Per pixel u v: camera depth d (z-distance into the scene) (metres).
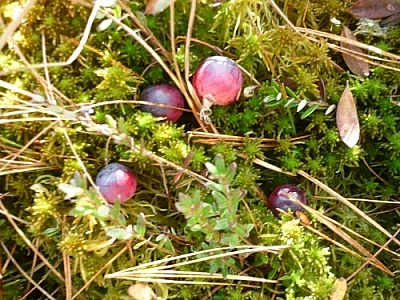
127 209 0.14
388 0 0.15
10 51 0.15
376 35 0.16
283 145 0.15
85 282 0.14
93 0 0.14
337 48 0.15
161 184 0.15
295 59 0.15
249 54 0.15
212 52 0.15
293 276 0.14
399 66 0.15
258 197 0.15
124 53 0.15
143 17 0.14
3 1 0.15
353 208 0.15
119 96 0.14
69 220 0.14
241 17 0.15
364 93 0.15
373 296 0.14
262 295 0.14
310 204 0.15
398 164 0.15
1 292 0.14
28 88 0.14
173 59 0.14
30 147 0.14
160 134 0.14
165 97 0.14
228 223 0.13
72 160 0.14
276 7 0.15
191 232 0.14
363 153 0.16
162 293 0.14
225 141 0.15
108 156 0.14
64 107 0.13
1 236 0.15
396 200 0.16
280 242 0.14
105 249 0.14
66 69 0.15
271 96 0.14
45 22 0.15
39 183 0.14
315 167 0.15
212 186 0.13
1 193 0.15
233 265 0.14
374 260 0.15
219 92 0.14
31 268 0.15
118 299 0.14
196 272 0.14
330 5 0.16
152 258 0.14
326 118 0.15
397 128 0.16
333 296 0.13
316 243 0.14
